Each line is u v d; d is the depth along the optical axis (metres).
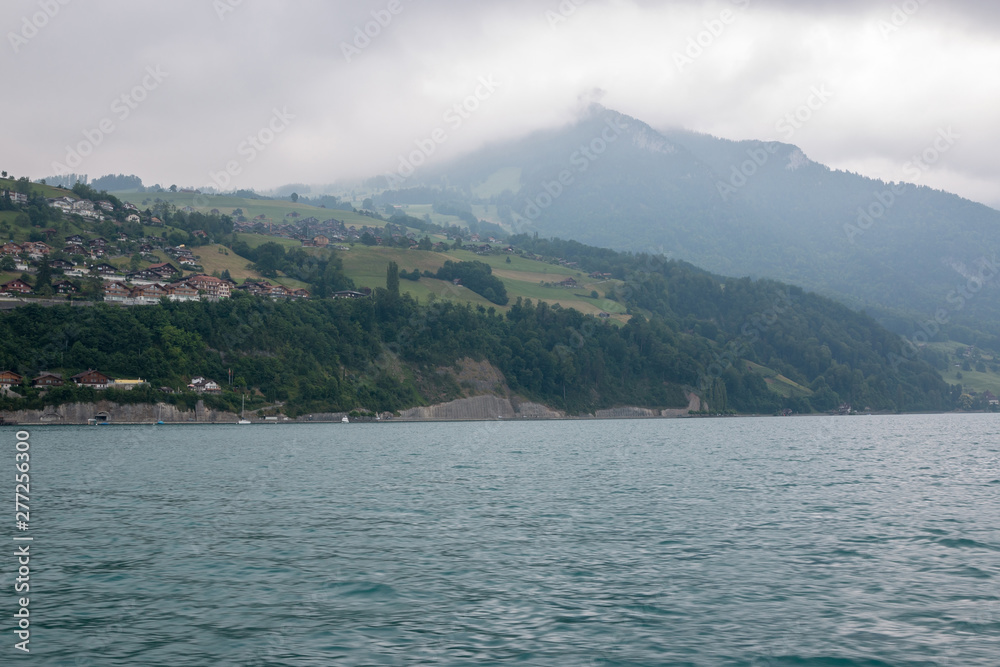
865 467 83.62
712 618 27.84
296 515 50.31
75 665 23.73
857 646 24.97
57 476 74.38
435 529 44.91
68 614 28.70
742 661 23.80
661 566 35.44
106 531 44.69
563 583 32.59
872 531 43.81
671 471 79.88
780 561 36.34
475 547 39.72
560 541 41.22
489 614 28.45
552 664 23.58
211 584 32.75
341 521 47.88
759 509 52.41
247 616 28.41
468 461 92.94
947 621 27.34
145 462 89.94
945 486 65.25
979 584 32.06
